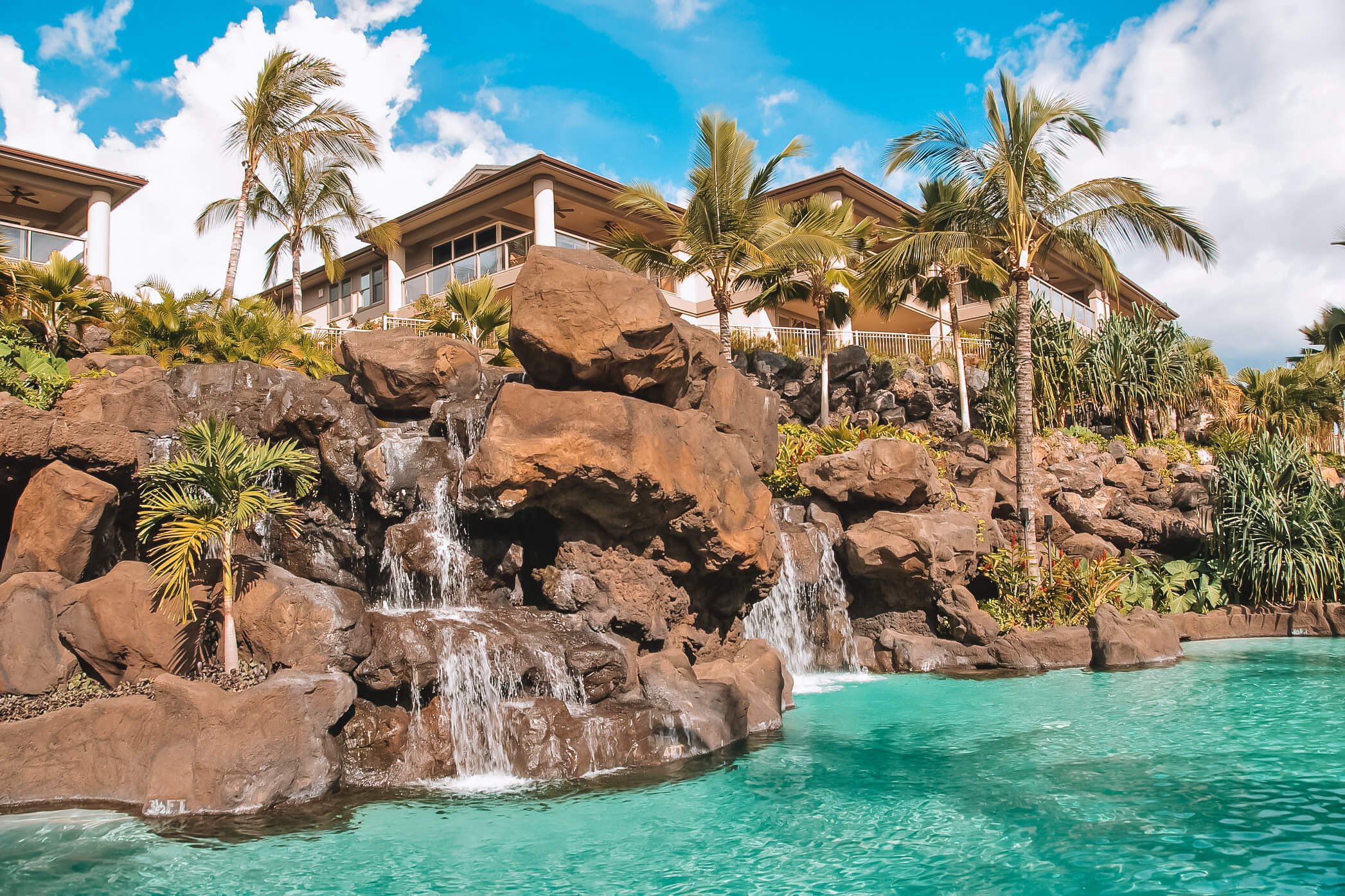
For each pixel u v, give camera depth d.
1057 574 17.52
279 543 12.36
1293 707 11.99
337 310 36.88
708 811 8.06
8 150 23.31
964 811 7.99
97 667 9.44
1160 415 27.20
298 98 22.69
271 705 8.17
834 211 25.77
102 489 10.45
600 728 9.45
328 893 6.28
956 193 21.95
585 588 11.09
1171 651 16.14
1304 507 19.72
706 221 21.84
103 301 16.98
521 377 13.48
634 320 10.70
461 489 10.72
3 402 10.03
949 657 15.86
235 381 12.93
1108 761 9.55
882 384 25.31
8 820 7.71
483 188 29.77
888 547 15.56
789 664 15.48
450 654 9.31
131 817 7.75
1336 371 32.22
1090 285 41.53
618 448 10.50
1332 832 7.29
